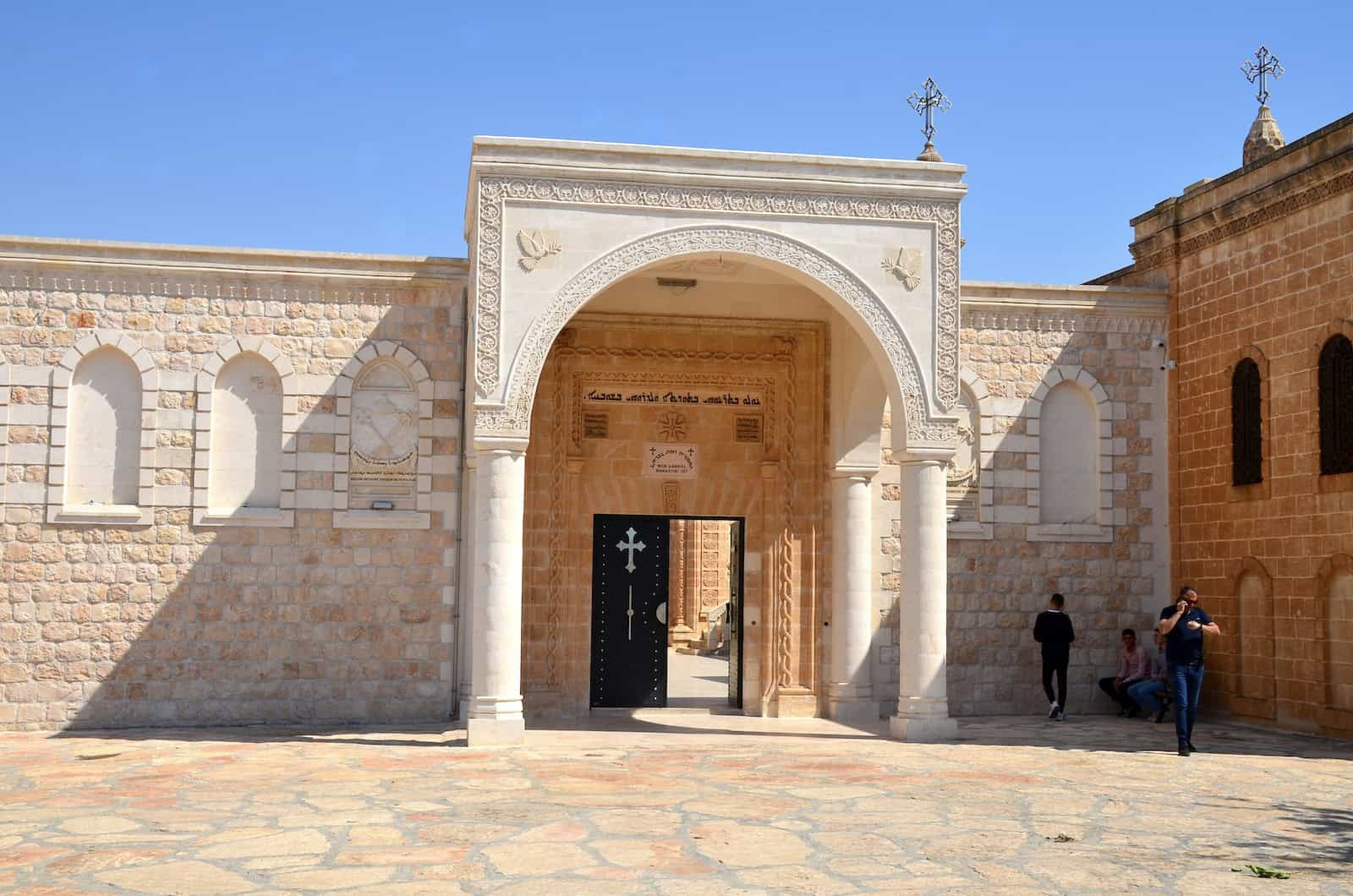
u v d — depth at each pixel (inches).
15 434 690.8
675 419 792.3
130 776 513.7
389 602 720.3
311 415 719.7
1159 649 798.5
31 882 332.5
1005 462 800.9
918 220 673.0
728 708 813.2
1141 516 814.5
